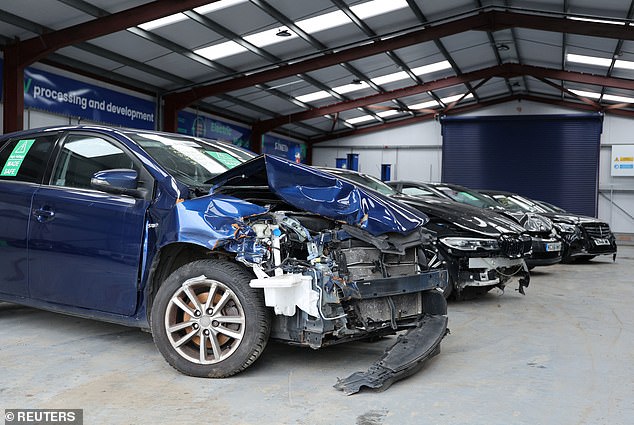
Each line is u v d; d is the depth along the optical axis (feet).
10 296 13.52
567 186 80.48
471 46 59.88
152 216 11.55
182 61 48.85
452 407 9.70
